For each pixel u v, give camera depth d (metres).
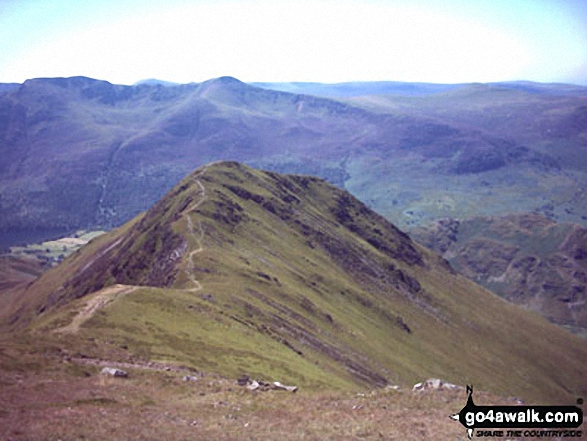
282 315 122.62
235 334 84.81
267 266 168.88
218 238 174.50
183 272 131.50
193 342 70.56
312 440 31.83
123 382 45.03
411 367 156.62
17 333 64.69
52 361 48.38
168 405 38.88
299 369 78.94
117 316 74.94
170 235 177.25
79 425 32.34
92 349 56.19
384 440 32.28
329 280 196.75
